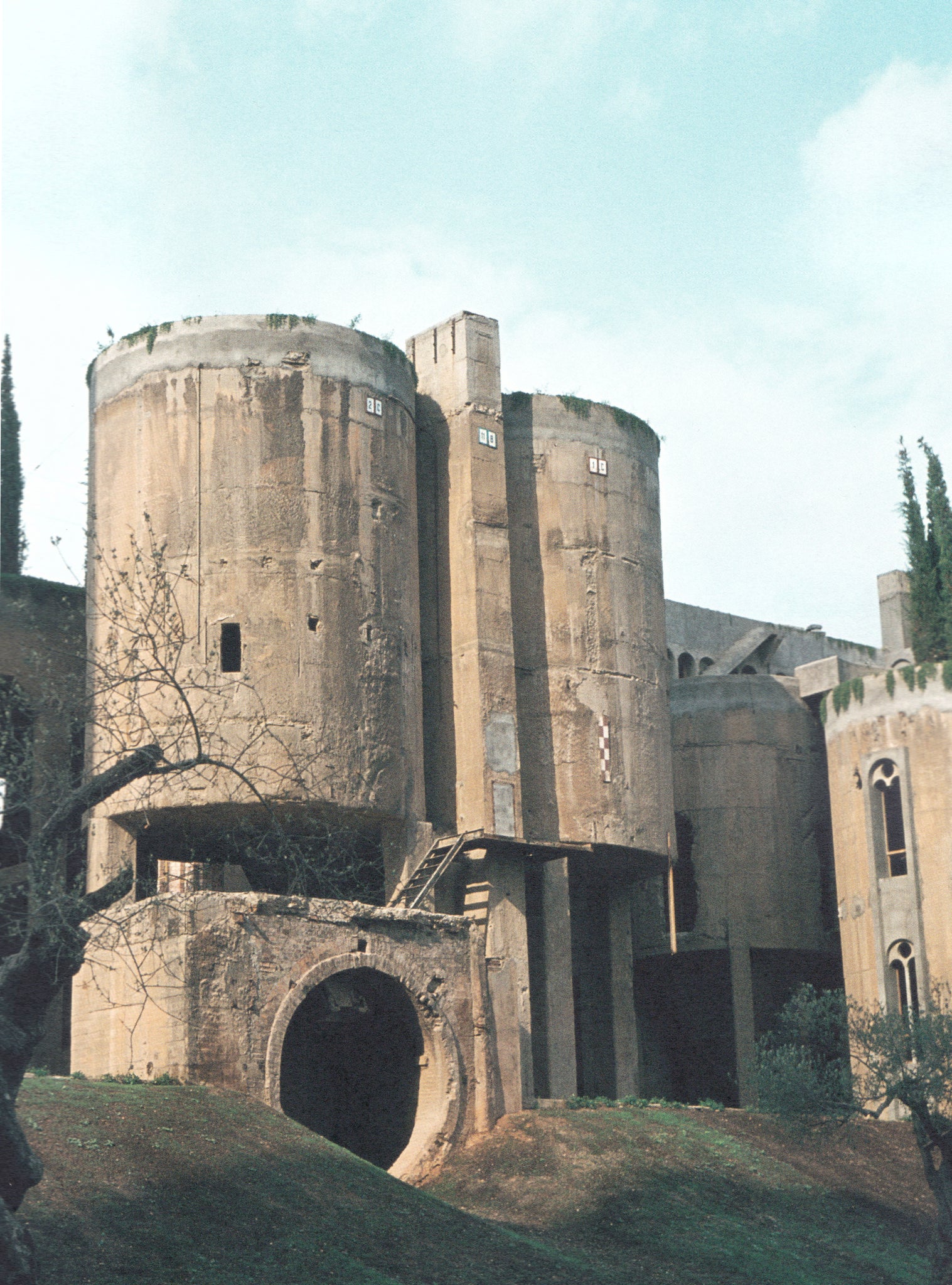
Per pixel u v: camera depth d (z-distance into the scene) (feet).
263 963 117.60
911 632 177.47
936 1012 127.13
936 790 161.58
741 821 180.65
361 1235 93.71
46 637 148.56
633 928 180.96
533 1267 96.68
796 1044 149.69
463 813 143.84
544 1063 148.66
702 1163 125.90
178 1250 84.74
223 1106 107.14
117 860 131.95
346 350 140.36
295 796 128.98
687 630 211.00
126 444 138.31
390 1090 131.34
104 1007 121.19
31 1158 69.51
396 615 139.23
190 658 130.72
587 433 158.51
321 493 136.26
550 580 154.10
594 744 151.02
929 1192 134.31
